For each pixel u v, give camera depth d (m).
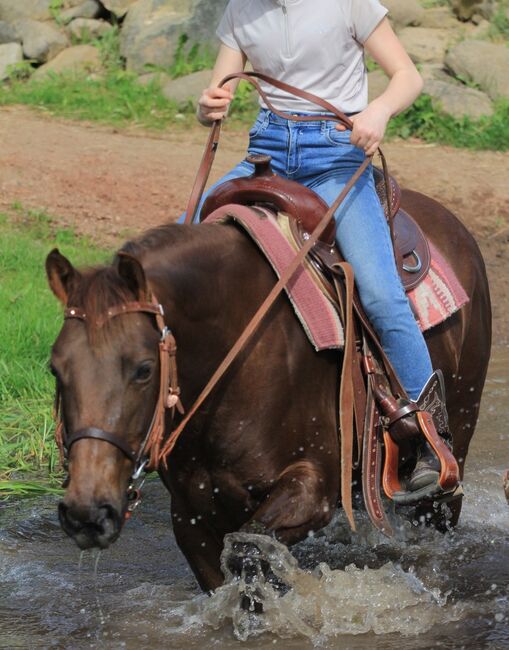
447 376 6.67
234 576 5.50
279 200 5.75
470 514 8.07
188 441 5.40
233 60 6.38
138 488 4.80
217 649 5.70
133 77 22.19
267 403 5.43
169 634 5.91
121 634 5.95
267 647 5.70
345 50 6.05
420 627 5.98
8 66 22.67
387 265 5.91
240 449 5.42
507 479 6.37
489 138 19.59
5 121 20.02
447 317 6.52
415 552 7.16
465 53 21.70
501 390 11.16
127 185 16.83
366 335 5.90
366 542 7.26
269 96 6.18
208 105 6.22
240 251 5.51
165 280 5.00
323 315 5.61
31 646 5.81
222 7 22.83
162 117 20.61
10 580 6.81
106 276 4.70
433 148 19.48
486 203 16.84
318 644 5.74
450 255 6.96
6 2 24.06
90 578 6.86
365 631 5.92
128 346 4.60
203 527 5.80
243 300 5.42
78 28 23.58
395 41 6.04
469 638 5.86
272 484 5.53
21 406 9.70
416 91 5.98
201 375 5.24
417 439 6.05
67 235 15.34
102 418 4.52
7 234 14.93
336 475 5.76
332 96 6.08
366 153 5.82
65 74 22.52
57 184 16.80
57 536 7.62
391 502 6.77
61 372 4.60
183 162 17.95
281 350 5.50
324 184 6.04
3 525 7.77
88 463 4.48
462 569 6.92
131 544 7.50
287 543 5.46
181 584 6.75
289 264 5.54
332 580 6.30
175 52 22.53
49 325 11.30
